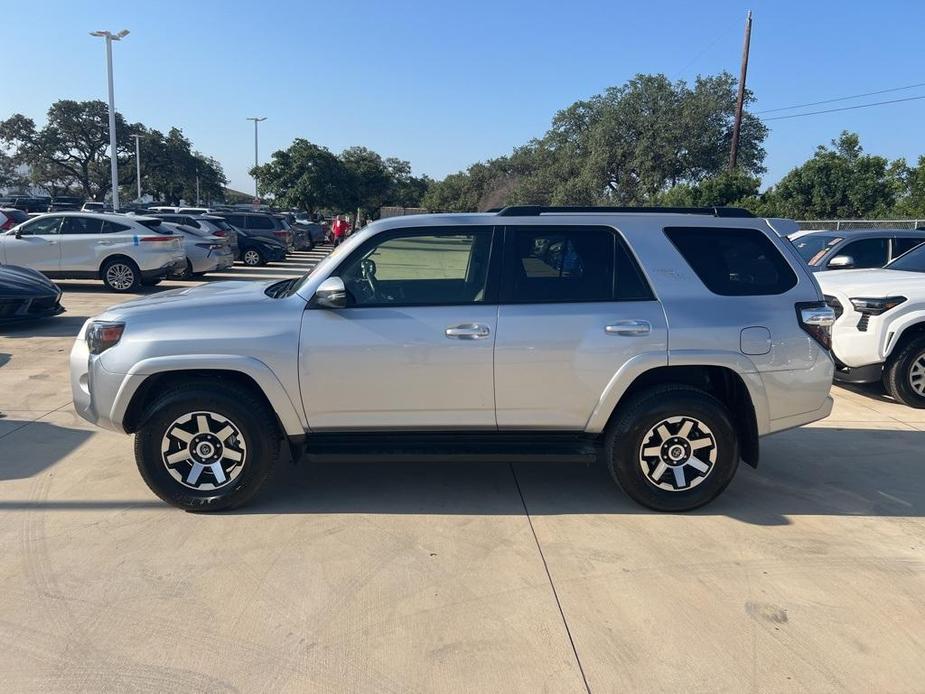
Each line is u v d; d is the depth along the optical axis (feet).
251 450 13.66
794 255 14.47
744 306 13.88
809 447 18.63
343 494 15.08
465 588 11.34
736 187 89.45
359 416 13.76
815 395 14.16
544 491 15.40
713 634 10.18
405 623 10.37
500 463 17.13
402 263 14.02
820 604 11.00
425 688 9.00
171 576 11.57
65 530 13.16
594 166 135.33
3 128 236.63
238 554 12.34
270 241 79.71
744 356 13.69
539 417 13.83
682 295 13.87
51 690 8.85
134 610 10.59
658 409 13.64
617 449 13.89
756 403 13.88
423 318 13.51
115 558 12.13
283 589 11.23
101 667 9.30
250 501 14.62
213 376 13.87
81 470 16.10
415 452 13.74
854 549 12.85
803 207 101.81
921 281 22.91
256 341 13.33
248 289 15.74
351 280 13.98
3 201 161.99
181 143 263.90
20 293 31.19
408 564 12.08
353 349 13.41
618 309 13.69
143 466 13.62
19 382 23.67
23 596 10.93
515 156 190.49
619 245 14.06
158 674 9.18
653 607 10.85
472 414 13.79
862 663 9.59
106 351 13.51
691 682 9.17
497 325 13.51
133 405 13.71
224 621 10.34
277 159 176.45
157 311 13.82
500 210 14.43
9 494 14.75
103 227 48.37
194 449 13.76
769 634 10.20
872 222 70.38
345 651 9.71
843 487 15.84
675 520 13.99
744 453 14.46
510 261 13.92
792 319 13.96
